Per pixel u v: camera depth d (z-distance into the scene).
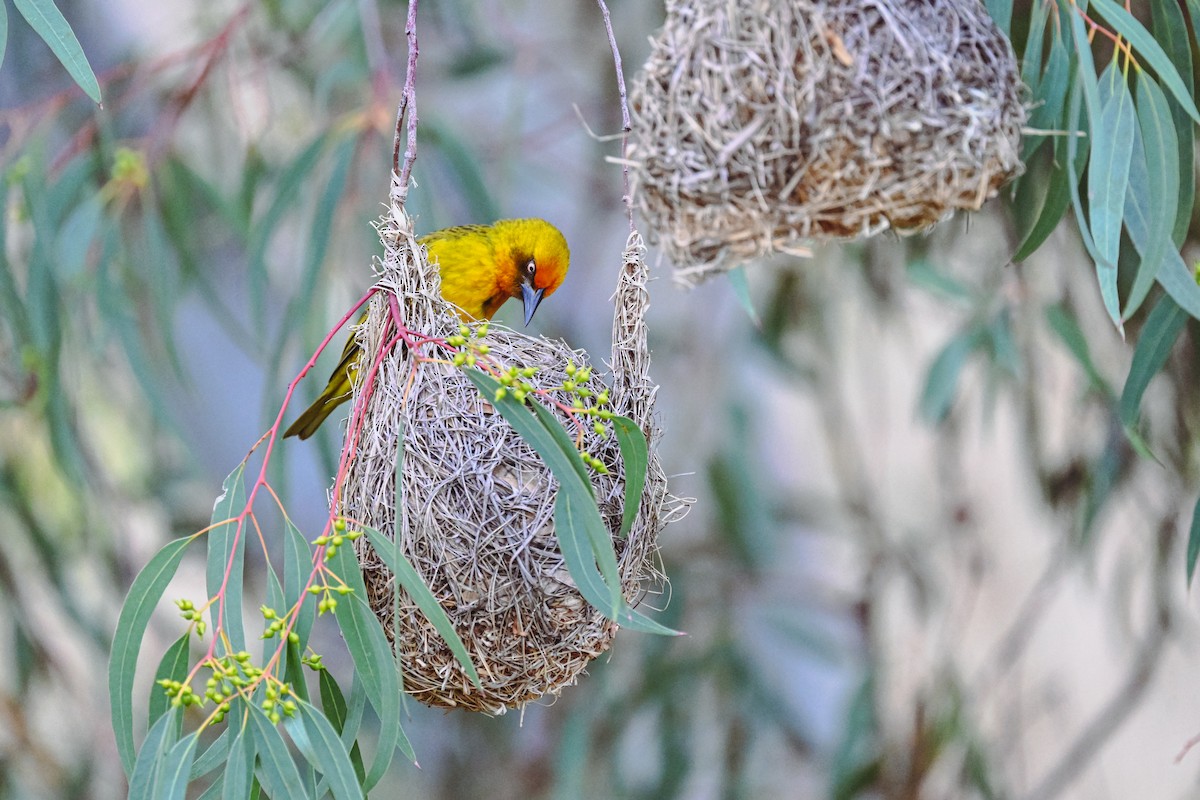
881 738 11.05
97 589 12.45
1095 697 13.77
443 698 5.80
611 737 11.54
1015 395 10.80
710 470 12.03
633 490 5.32
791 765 12.22
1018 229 8.55
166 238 10.35
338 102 11.61
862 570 12.69
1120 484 9.80
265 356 9.37
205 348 13.40
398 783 13.38
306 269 9.09
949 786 11.33
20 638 11.62
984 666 12.47
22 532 11.68
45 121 9.84
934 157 4.89
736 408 12.24
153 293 9.85
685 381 12.62
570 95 14.04
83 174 9.88
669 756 11.43
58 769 11.66
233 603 5.38
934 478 13.59
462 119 13.63
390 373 5.66
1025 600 13.54
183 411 12.33
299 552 5.44
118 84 11.70
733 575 12.22
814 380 12.06
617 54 5.34
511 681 5.63
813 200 4.90
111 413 12.18
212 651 5.14
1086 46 5.31
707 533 12.41
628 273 5.84
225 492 5.60
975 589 12.23
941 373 9.77
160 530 12.77
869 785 10.99
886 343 12.94
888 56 4.88
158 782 4.99
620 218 14.16
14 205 10.40
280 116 12.07
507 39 12.77
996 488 13.56
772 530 12.12
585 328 14.25
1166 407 9.58
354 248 9.97
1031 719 13.50
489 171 13.07
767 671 11.96
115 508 11.79
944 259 10.44
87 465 11.42
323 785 5.33
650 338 12.78
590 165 14.11
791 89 4.84
